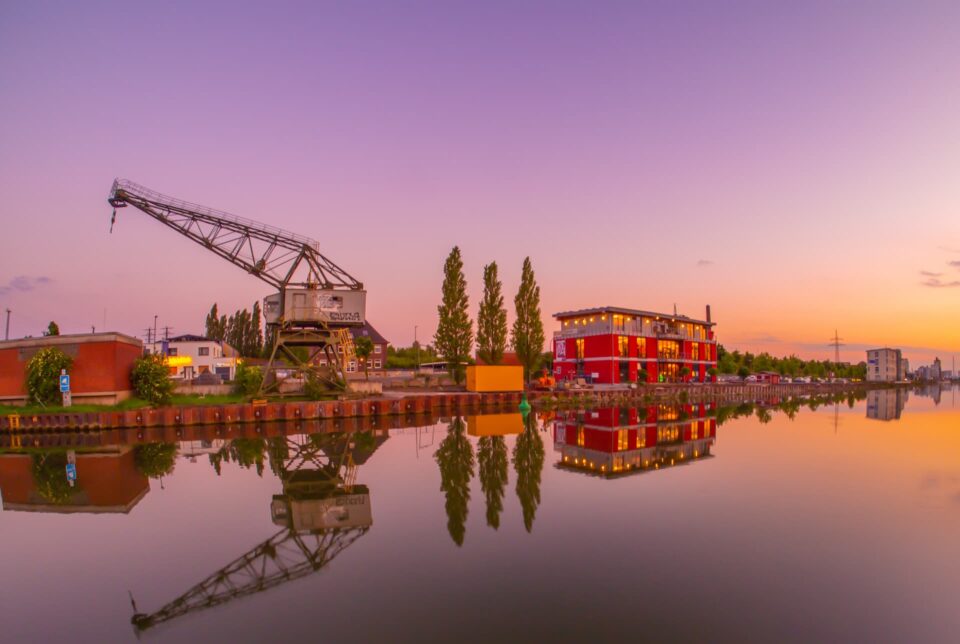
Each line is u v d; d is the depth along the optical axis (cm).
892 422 4109
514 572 1171
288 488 1956
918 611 989
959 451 2684
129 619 984
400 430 3578
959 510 1622
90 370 3778
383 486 1978
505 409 5059
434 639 894
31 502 1792
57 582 1152
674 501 1738
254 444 2984
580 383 6444
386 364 9819
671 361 7944
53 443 3081
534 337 7044
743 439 3141
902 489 1880
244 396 4288
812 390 9881
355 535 1428
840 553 1271
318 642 888
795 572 1164
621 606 1009
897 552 1277
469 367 5822
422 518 1576
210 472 2238
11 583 1151
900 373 16000
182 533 1465
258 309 10112
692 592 1066
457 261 6750
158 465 2392
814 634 909
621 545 1330
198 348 7150
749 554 1268
